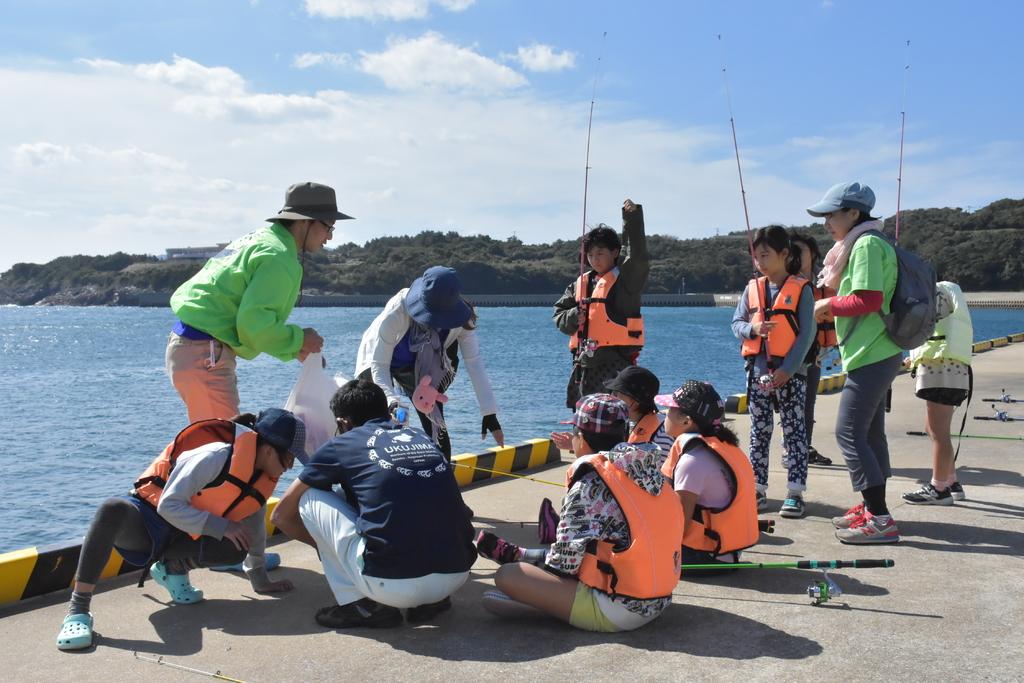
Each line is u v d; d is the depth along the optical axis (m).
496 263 195.00
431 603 3.79
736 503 4.38
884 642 3.54
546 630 3.75
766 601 4.09
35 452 13.78
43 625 3.88
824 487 6.63
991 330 62.47
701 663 3.35
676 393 4.55
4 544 8.66
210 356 4.73
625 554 3.58
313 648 3.58
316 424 4.84
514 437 13.82
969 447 8.16
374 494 3.68
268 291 4.67
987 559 4.64
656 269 176.75
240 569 4.71
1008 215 142.00
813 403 7.12
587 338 5.90
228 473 3.95
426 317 5.04
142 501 3.96
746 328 5.99
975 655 3.38
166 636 3.74
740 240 189.75
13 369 34.16
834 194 5.34
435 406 5.36
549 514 4.78
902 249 5.08
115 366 36.00
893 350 4.98
